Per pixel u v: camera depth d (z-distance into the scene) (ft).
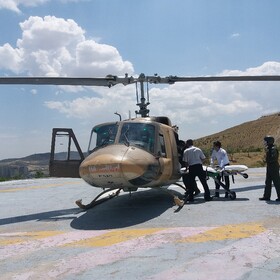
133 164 25.88
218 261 16.75
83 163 27.66
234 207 29.35
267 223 23.56
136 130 29.94
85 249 20.06
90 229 24.94
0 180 73.67
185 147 35.27
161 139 31.71
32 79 31.40
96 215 29.71
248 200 32.55
